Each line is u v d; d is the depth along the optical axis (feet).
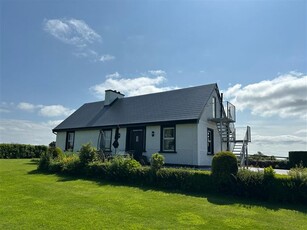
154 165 32.71
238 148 53.42
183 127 47.98
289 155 66.13
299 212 21.36
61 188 28.89
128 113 60.08
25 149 84.02
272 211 21.31
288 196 24.79
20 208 19.61
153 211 19.69
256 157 74.90
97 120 64.28
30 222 16.22
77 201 22.49
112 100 71.46
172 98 57.77
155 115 53.01
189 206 21.86
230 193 27.37
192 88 58.65
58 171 42.65
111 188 29.73
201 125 48.37
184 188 29.48
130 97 69.21
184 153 46.73
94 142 61.98
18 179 34.37
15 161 62.69
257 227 16.63
